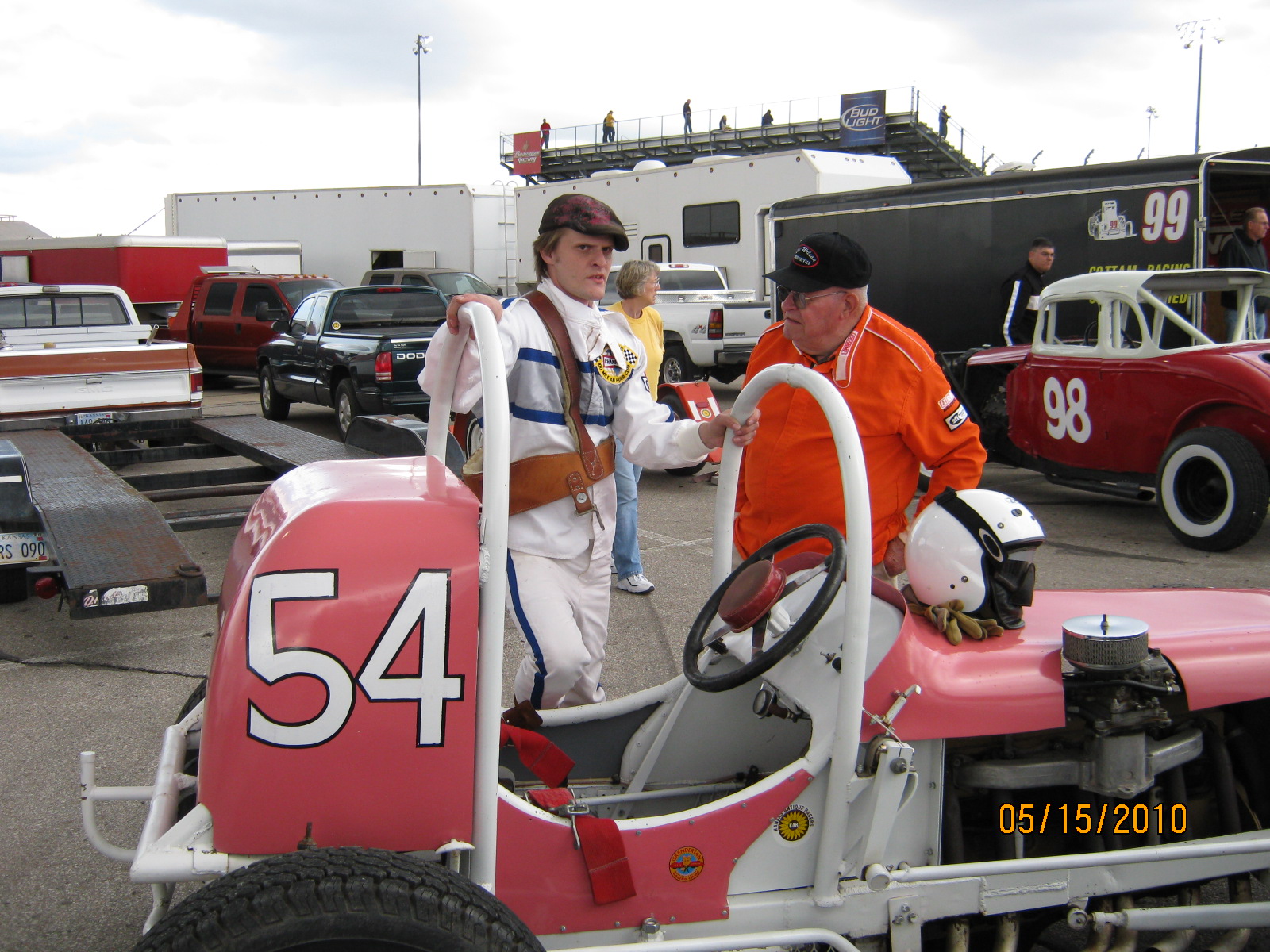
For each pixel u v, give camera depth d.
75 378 8.14
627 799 2.33
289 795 1.63
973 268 11.66
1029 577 2.23
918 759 2.07
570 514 2.60
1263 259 9.67
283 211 25.39
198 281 17.53
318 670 1.63
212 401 15.97
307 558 1.67
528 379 2.54
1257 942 2.54
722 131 42.06
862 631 1.87
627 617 5.33
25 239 20.88
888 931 2.01
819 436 2.69
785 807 1.99
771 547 2.30
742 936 1.85
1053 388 7.52
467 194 23.19
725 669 2.37
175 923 1.46
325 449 6.64
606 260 2.57
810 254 2.61
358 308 12.01
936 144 37.56
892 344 2.65
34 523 5.07
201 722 2.17
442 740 1.68
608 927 1.96
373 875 1.50
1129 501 8.27
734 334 14.09
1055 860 2.05
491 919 1.54
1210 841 2.15
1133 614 2.40
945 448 2.68
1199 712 2.31
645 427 2.62
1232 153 9.73
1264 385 6.16
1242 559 6.32
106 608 4.07
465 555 1.70
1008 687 2.06
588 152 45.28
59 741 3.90
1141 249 10.20
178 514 5.61
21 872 3.01
